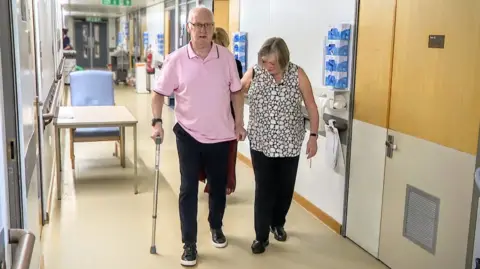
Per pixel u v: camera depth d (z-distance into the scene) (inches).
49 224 153.4
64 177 206.2
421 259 115.0
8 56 72.7
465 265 101.0
